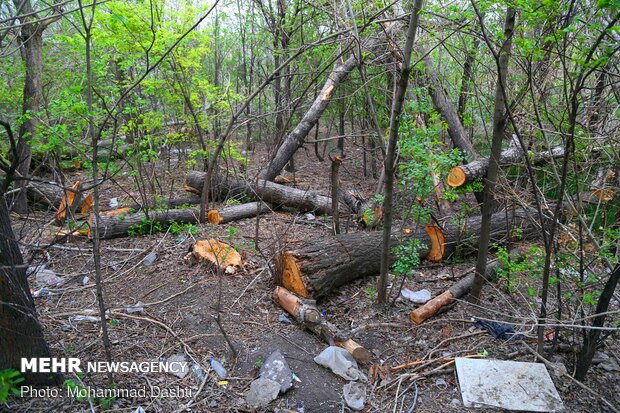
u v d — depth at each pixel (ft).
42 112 16.71
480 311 12.75
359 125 31.99
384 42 14.60
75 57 22.34
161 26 17.89
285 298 12.50
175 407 8.96
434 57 18.03
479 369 10.15
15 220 18.47
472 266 15.84
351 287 14.23
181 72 20.52
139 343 10.98
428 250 15.87
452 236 15.99
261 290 13.67
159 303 12.89
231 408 9.09
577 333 10.85
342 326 12.27
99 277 8.55
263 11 25.94
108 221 17.88
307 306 11.88
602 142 9.34
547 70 10.64
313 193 22.21
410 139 11.48
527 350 11.08
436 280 14.84
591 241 9.75
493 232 15.74
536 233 15.65
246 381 9.93
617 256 8.89
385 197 11.59
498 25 11.65
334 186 16.34
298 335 11.64
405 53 9.96
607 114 9.70
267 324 12.03
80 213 20.08
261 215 21.50
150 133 20.70
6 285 7.99
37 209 21.34
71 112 15.15
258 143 38.88
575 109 8.16
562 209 10.87
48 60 22.43
